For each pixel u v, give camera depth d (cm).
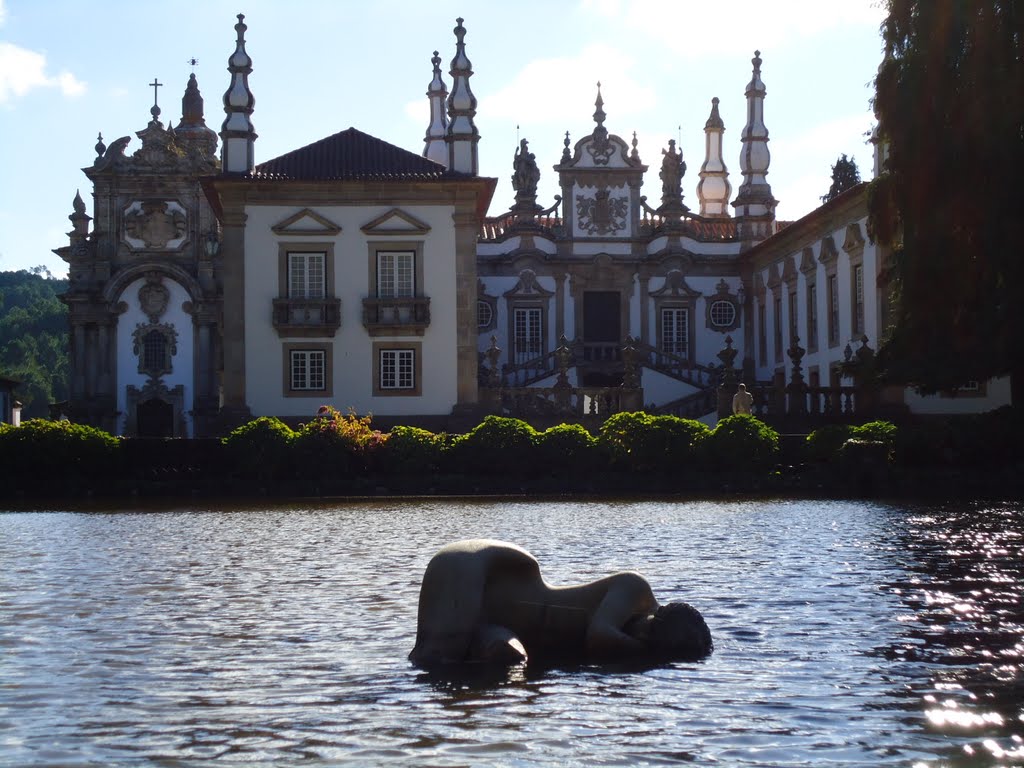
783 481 3484
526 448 3609
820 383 5391
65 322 15350
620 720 861
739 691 936
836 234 5184
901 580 1486
